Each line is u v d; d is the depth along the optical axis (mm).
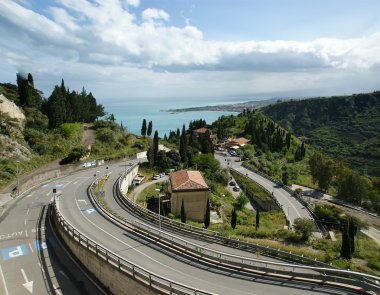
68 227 35938
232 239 35812
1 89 91625
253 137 158000
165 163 91250
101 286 28578
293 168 125000
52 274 31047
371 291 21484
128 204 52844
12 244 37594
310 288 23234
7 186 58719
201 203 60844
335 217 63406
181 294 20828
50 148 80562
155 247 33438
